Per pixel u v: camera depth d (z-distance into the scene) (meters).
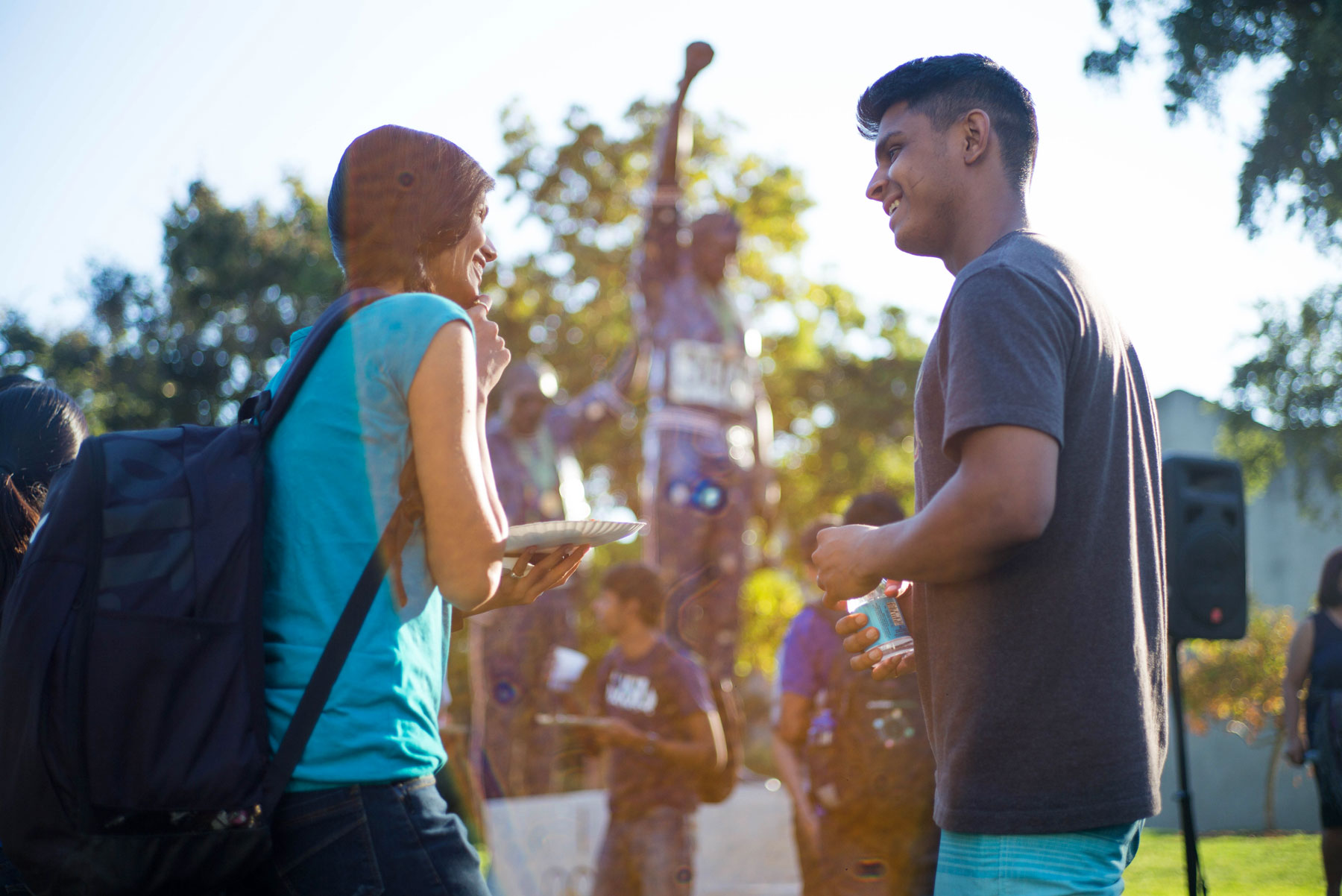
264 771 1.02
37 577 1.01
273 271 10.98
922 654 1.20
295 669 1.06
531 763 2.86
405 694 1.10
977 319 1.05
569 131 12.37
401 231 1.22
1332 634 3.37
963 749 1.09
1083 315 1.09
